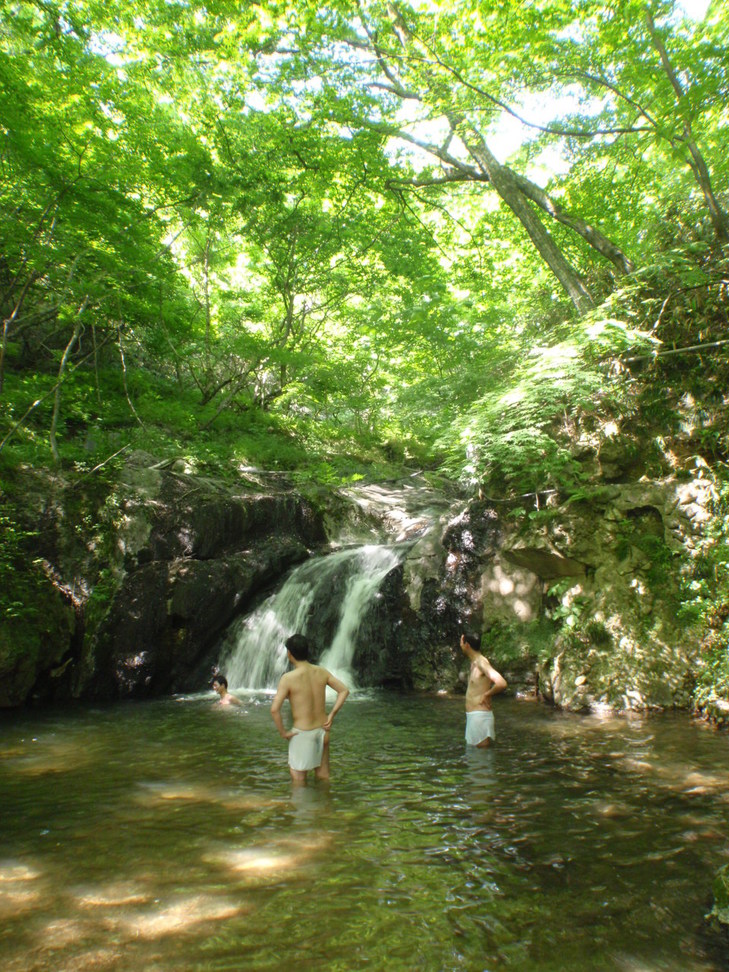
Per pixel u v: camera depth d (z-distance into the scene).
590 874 4.02
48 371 17.36
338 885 3.90
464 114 14.16
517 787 5.68
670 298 11.11
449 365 18.17
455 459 11.81
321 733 6.05
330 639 12.15
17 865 4.21
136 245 13.13
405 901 3.70
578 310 13.12
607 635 9.16
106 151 11.59
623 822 4.84
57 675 10.36
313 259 19.39
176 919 3.52
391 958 3.16
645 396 10.80
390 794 5.55
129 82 12.30
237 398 20.95
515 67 12.62
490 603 10.64
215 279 22.55
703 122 12.39
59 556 11.05
